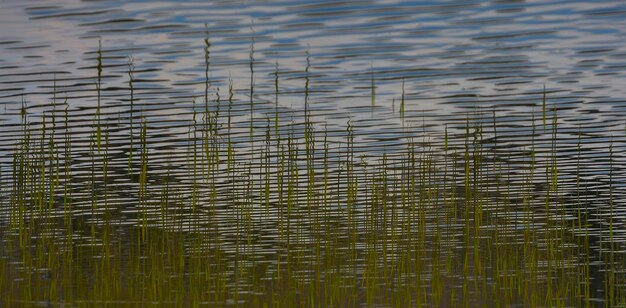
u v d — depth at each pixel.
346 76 23.80
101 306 14.36
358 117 22.86
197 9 25.17
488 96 23.45
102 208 19.53
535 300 14.71
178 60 24.25
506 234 17.52
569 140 21.95
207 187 20.14
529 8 24.72
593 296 14.94
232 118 22.58
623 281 15.55
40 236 17.92
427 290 15.38
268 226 18.66
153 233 17.61
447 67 23.97
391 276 15.75
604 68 23.83
